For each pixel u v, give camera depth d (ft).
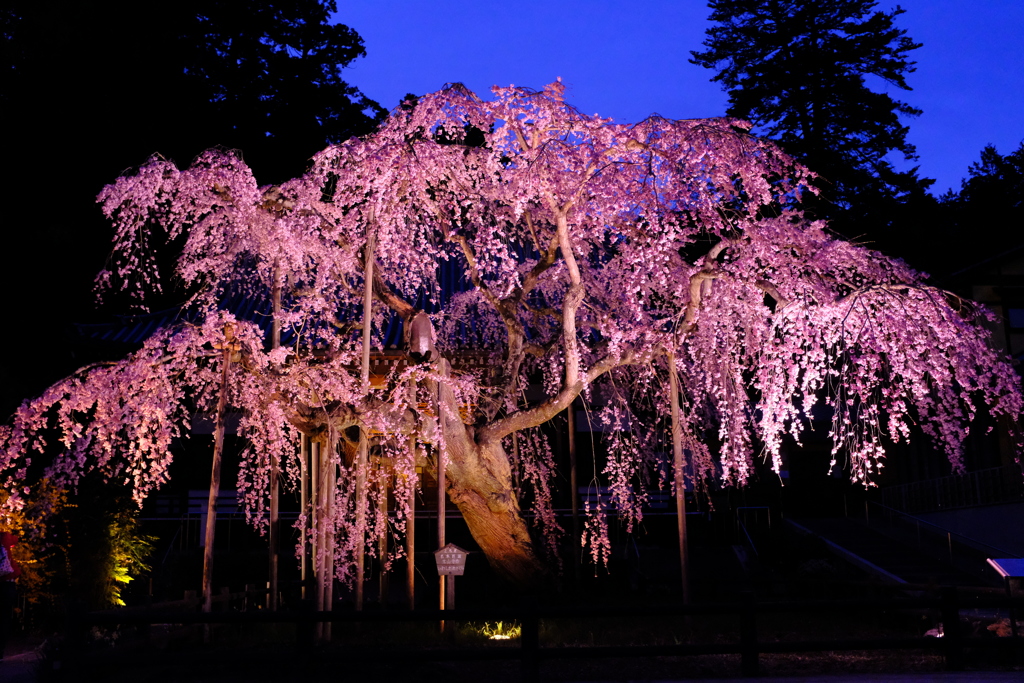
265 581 52.70
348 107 105.60
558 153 34.68
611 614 23.99
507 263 36.55
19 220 76.02
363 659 23.24
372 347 49.34
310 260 39.42
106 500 43.88
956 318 32.91
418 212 40.34
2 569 29.78
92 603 41.11
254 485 38.63
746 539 61.11
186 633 33.53
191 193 35.58
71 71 79.92
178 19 92.99
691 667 28.07
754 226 34.94
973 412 34.47
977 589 34.50
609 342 39.81
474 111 35.47
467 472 42.70
